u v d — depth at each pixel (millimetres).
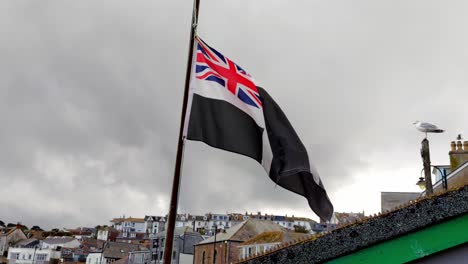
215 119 6992
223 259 66812
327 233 4883
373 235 4781
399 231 4738
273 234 60500
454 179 16469
